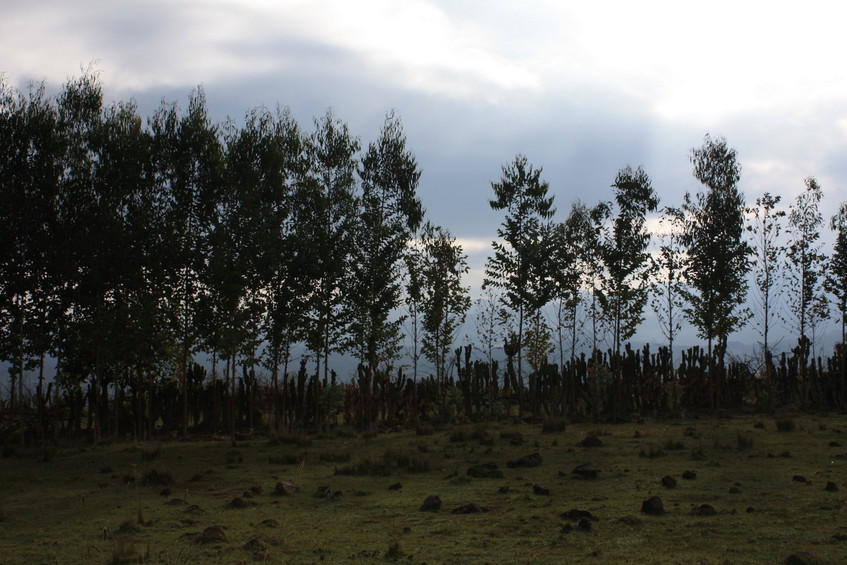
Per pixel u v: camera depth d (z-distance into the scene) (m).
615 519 9.06
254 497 11.55
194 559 7.39
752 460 14.03
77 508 10.95
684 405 27.62
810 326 28.34
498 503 10.51
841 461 13.57
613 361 27.06
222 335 23.72
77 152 23.42
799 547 7.48
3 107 22.47
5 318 22.89
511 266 27.45
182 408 24.59
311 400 26.50
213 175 24.69
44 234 22.78
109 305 23.47
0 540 8.81
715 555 7.26
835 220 28.39
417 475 13.70
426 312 28.38
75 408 24.05
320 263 25.45
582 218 29.84
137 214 23.72
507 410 28.17
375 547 7.94
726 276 27.53
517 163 27.62
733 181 27.75
